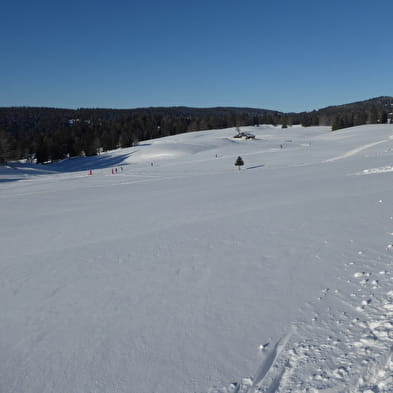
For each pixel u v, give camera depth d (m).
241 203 13.69
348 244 6.61
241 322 4.36
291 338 3.84
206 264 6.62
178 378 3.49
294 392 3.00
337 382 2.98
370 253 5.94
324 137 88.25
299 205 11.34
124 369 3.73
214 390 3.25
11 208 19.61
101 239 9.84
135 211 14.56
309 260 6.09
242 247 7.42
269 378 3.27
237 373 3.44
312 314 4.26
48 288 6.29
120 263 7.31
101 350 4.12
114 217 13.50
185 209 13.72
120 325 4.65
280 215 10.11
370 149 50.69
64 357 4.06
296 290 5.02
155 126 146.38
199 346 3.97
